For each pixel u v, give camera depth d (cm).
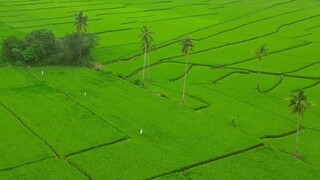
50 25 17350
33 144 8419
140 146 8506
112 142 8600
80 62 13225
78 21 13050
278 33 17500
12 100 10412
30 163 7756
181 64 13638
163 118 9750
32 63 13075
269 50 15262
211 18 19750
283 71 13262
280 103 11044
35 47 13025
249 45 15788
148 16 19588
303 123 10025
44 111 9869
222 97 11212
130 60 13900
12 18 18288
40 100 10462
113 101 10562
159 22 18538
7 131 8900
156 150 8375
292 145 9012
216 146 8619
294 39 16675
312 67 13675
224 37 16700
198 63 13738
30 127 9094
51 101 10425
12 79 11838
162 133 9069
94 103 10406
